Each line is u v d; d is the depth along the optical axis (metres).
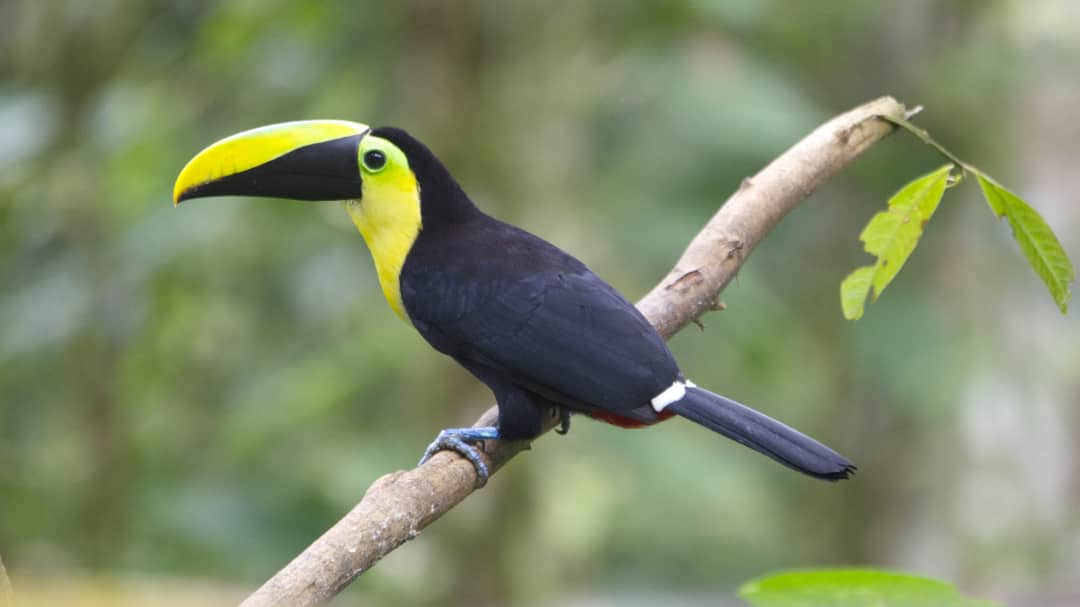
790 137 10.83
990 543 14.25
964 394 12.55
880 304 12.41
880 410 13.60
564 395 6.54
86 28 11.30
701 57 11.24
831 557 13.80
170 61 11.50
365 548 5.28
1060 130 14.77
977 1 12.58
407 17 10.93
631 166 11.20
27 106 11.18
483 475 6.17
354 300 11.40
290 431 11.13
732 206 7.05
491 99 10.95
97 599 4.48
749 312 11.20
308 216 11.24
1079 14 12.53
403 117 10.97
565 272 6.83
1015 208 5.86
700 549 13.17
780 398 12.80
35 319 11.00
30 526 10.60
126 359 11.26
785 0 12.00
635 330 6.54
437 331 6.82
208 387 11.55
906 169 12.67
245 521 10.15
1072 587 11.83
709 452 11.29
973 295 13.51
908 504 13.94
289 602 4.95
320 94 11.34
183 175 6.75
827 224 12.95
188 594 7.43
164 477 11.11
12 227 11.25
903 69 12.63
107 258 11.10
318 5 11.12
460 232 6.96
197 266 11.31
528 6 10.93
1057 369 14.13
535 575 11.12
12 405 11.23
